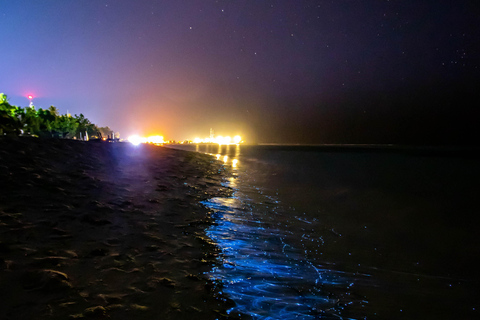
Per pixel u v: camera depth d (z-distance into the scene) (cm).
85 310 202
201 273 283
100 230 343
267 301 251
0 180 433
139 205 463
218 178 850
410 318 248
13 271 233
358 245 409
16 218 331
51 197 415
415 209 621
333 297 271
